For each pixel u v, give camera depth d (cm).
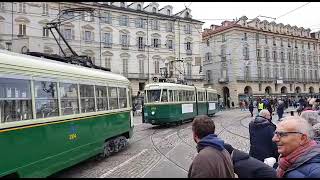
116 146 1315
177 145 1525
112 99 1279
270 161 491
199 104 3041
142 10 5644
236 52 6800
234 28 6794
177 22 6006
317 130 494
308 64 8306
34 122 779
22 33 4294
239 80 6788
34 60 831
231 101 6831
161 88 2328
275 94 7400
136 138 1786
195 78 6191
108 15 5188
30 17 4353
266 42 7369
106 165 1096
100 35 5075
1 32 4144
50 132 841
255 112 4656
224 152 360
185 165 1090
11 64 728
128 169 1031
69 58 1162
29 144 754
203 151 354
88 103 1074
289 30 7956
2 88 688
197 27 6269
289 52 7856
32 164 757
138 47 5534
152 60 5700
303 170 322
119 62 5316
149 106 2328
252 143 639
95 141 1100
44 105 831
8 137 688
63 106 920
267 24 7469
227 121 2933
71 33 4756
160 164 1109
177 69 5584
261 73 7219
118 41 5306
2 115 679
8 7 4200
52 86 876
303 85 8088
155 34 5741
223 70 7031
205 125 372
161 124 2397
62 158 887
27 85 772
